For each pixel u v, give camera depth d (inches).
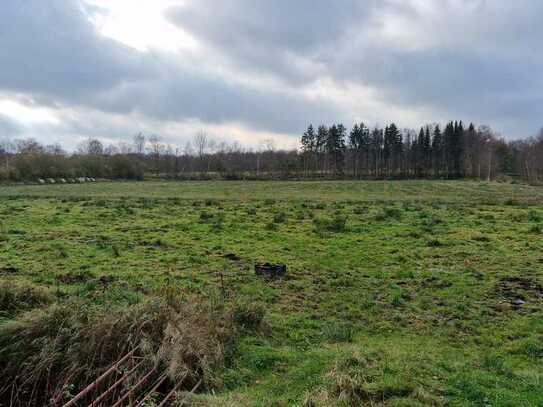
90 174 2898.6
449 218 967.6
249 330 379.9
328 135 4232.3
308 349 360.5
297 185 2299.5
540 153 3646.7
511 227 856.9
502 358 356.8
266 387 293.1
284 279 548.1
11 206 1128.8
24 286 408.2
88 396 274.7
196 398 265.6
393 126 4247.0
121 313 329.1
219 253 668.7
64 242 714.8
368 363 308.7
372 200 1397.6
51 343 296.2
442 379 295.0
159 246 705.0
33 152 2886.3
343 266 612.7
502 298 489.4
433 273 576.7
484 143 4439.0
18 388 279.3
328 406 253.9
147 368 285.4
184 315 354.6
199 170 3769.7
